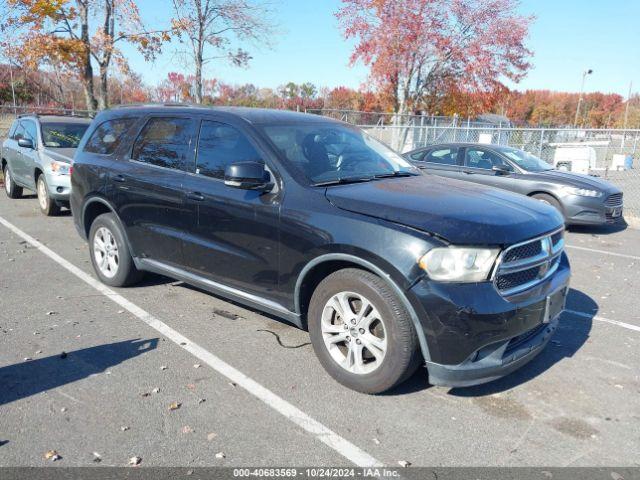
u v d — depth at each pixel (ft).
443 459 9.68
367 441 10.14
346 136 15.61
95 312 16.29
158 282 19.19
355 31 64.80
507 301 10.60
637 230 33.68
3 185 43.93
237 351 13.82
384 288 10.91
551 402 11.73
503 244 10.55
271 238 12.85
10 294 17.75
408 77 65.82
